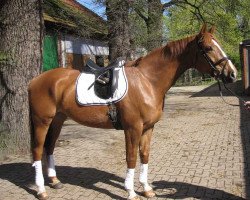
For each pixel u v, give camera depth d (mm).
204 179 5477
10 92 7047
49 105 4793
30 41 7066
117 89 4402
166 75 4434
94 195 4945
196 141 8133
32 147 4957
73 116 4746
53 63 12461
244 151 7055
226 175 5633
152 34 13867
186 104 15359
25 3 6973
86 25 12867
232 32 19812
